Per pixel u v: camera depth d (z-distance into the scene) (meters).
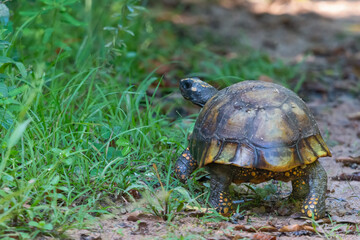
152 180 8.52
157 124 10.08
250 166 6.94
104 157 8.58
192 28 24.05
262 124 7.09
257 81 7.84
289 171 7.30
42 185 7.30
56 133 8.58
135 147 9.27
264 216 7.77
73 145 8.38
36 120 8.88
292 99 7.43
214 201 7.54
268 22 27.64
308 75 17.98
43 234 6.50
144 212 7.36
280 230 7.06
